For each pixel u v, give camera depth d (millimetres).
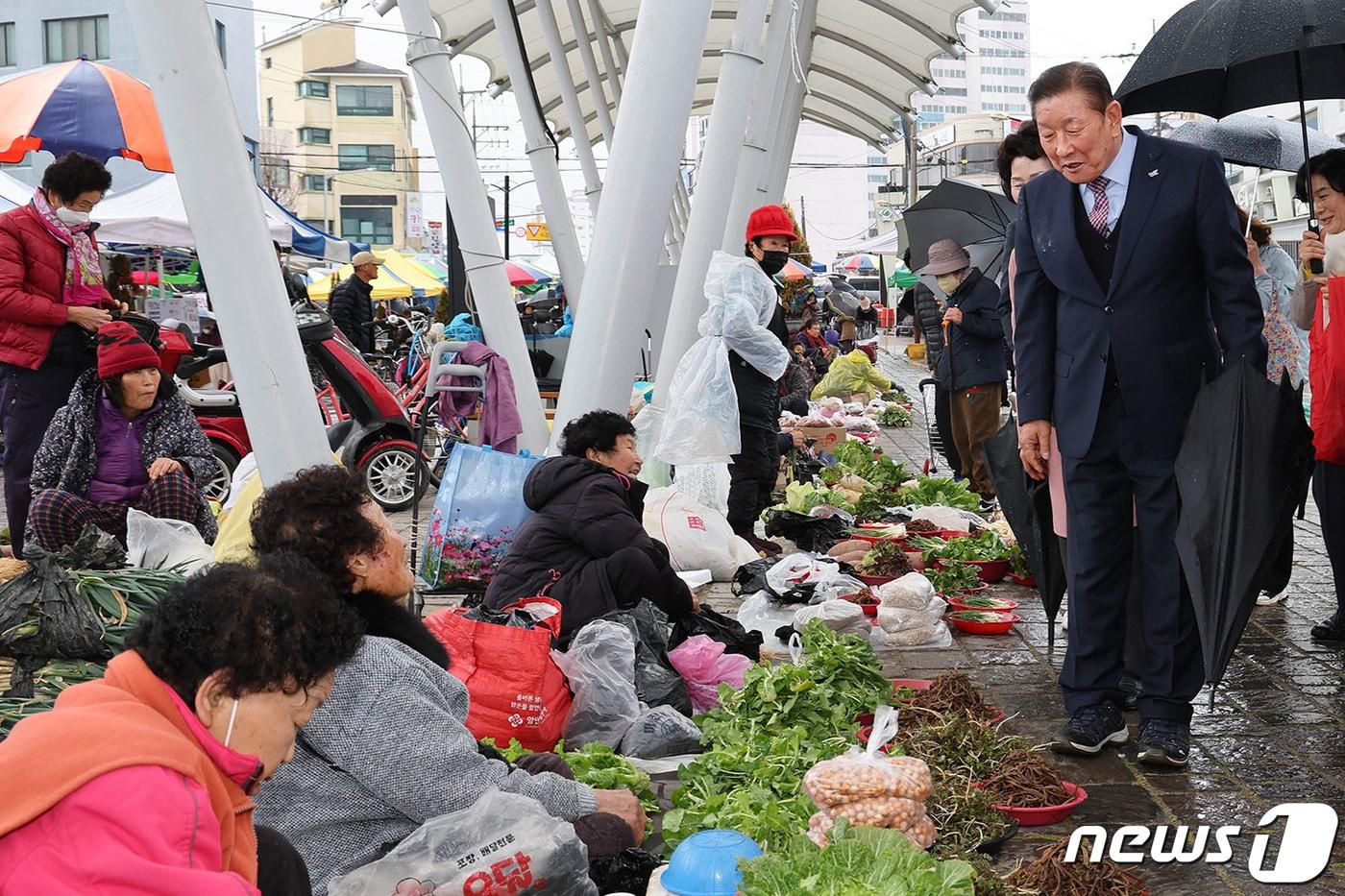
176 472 6258
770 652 6609
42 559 4480
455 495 7586
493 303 9234
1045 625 7449
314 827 3381
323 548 3441
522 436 9367
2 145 11008
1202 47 5945
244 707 2418
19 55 41031
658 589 5859
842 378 19609
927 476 11305
